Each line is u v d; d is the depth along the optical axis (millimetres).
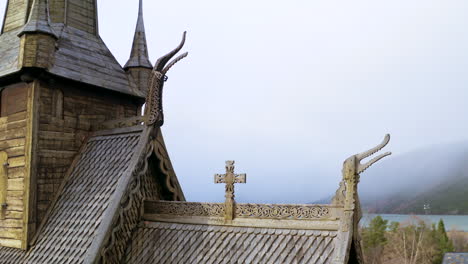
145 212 13703
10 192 13742
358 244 10500
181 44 14055
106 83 15992
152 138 14008
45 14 14102
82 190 13602
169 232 12852
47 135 13977
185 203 13062
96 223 12164
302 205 11297
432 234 61406
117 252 12266
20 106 14109
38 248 12625
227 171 12516
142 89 18234
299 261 10438
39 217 13359
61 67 14445
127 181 12625
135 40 19156
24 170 13398
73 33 16594
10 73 13734
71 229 12531
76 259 11461
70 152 14812
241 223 12000
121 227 12195
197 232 12469
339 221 10680
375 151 10328
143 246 12695
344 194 10734
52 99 14344
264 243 11258
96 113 16000
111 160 14000
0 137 14516
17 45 15508
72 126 14969
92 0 18062
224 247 11664
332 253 10211
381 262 58469
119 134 14805
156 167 14500
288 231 11250
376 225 61812
